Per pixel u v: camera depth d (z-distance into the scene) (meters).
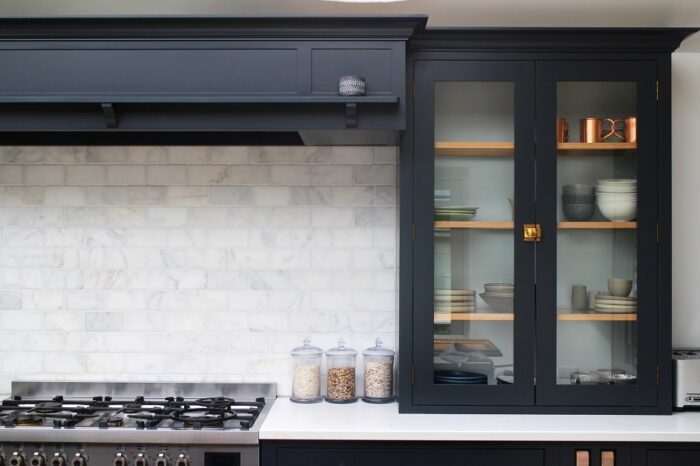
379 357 3.25
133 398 3.35
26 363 3.40
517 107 3.05
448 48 3.04
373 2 3.10
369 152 3.41
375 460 2.78
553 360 3.03
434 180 3.05
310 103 2.87
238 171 3.41
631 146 3.07
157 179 3.41
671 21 3.28
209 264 3.41
